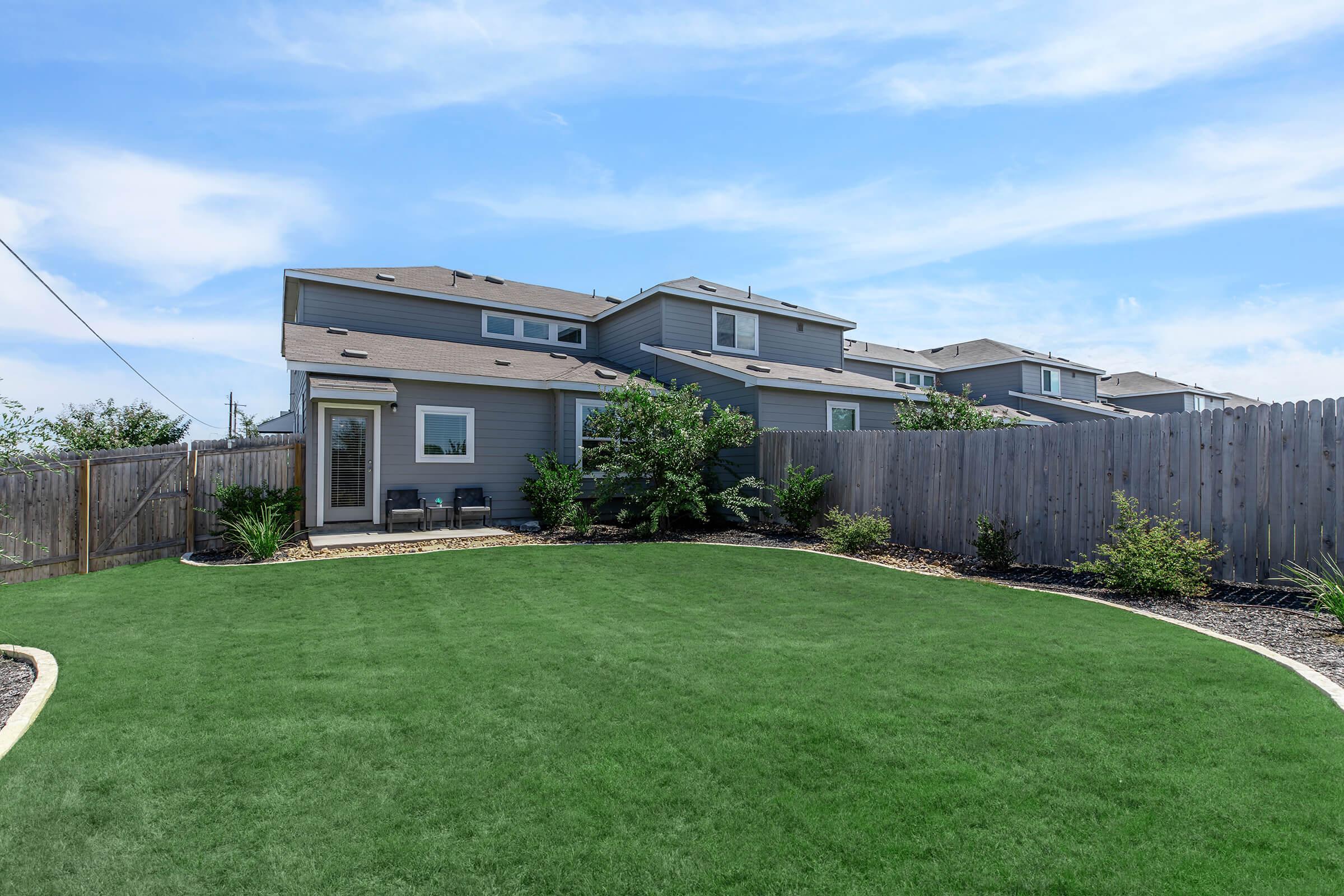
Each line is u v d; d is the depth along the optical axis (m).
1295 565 6.61
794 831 2.65
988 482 9.62
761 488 14.30
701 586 7.67
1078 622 5.88
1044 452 8.93
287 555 9.95
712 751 3.34
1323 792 2.86
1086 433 8.45
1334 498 6.38
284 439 11.84
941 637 5.41
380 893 2.31
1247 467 6.98
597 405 14.93
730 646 5.18
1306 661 4.67
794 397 15.41
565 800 2.90
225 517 10.31
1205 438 7.30
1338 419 6.38
